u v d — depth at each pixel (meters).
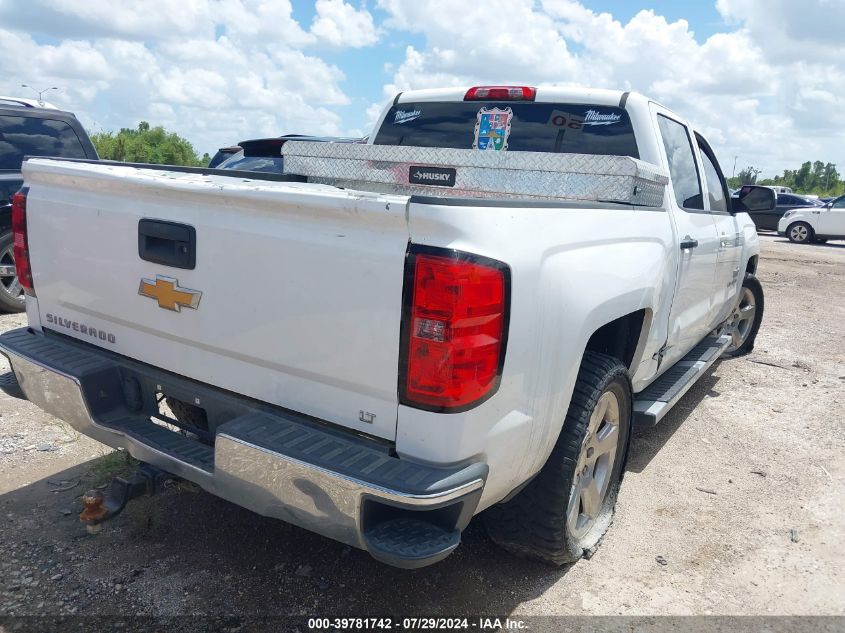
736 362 6.67
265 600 2.74
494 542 3.08
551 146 4.16
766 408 5.34
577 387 2.82
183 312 2.59
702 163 4.73
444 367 2.06
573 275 2.52
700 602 2.91
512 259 2.18
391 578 2.92
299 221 2.26
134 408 2.88
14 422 4.27
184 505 3.40
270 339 2.37
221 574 2.88
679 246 3.76
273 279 2.33
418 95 4.66
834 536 3.47
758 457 4.40
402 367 2.12
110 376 2.85
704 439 4.68
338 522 2.13
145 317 2.73
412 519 2.21
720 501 3.80
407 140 4.69
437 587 2.89
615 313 2.88
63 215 2.95
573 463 2.73
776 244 21.11
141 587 2.77
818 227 21.77
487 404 2.18
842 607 2.92
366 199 2.10
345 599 2.77
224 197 2.38
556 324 2.42
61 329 3.14
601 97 4.01
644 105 3.92
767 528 3.53
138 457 2.69
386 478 2.06
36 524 3.17
